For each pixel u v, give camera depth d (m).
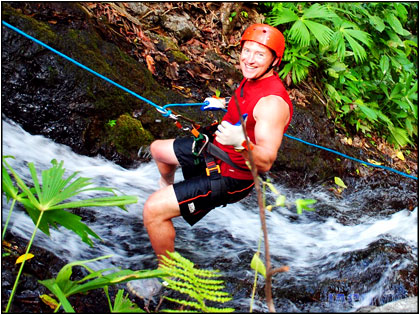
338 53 5.28
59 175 2.41
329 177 5.02
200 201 2.89
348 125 5.64
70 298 2.72
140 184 3.93
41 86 3.74
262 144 2.68
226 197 2.94
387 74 6.20
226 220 3.98
